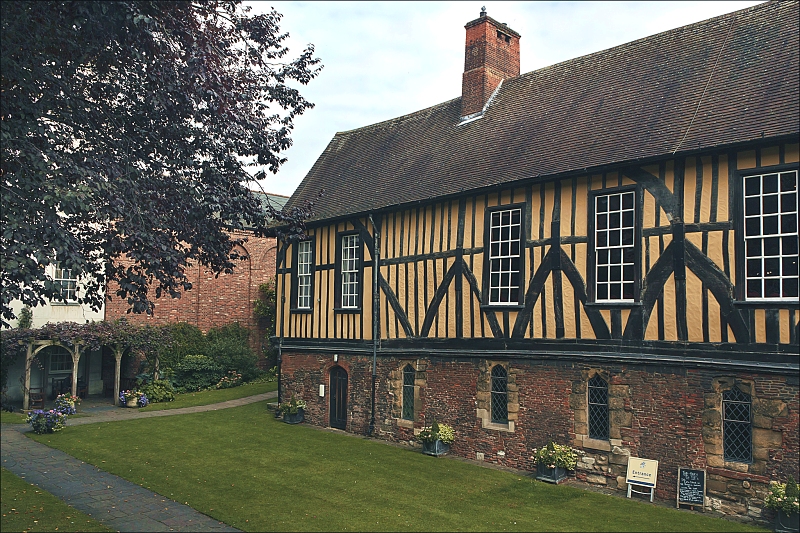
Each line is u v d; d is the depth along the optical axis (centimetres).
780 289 834
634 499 930
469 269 1203
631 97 1142
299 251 1639
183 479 1046
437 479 1038
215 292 2333
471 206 1211
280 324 1672
